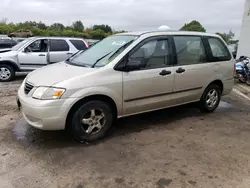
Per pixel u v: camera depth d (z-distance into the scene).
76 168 3.03
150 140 3.87
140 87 3.96
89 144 3.67
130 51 3.86
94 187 2.68
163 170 3.02
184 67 4.48
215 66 5.04
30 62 8.76
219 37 5.24
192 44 4.67
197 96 4.93
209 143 3.81
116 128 4.33
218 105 5.81
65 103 3.33
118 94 3.76
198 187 2.70
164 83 4.24
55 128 3.39
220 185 2.75
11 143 3.64
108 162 3.18
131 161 3.22
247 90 8.05
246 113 5.43
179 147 3.65
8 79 8.66
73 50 9.29
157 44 4.18
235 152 3.53
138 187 2.69
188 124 4.62
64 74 3.60
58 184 2.71
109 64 3.72
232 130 4.38
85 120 3.60
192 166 3.12
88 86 3.46
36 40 8.87
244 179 2.87
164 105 4.43
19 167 3.02
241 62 9.33
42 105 3.26
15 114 4.89
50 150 3.46
